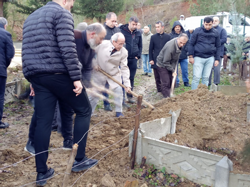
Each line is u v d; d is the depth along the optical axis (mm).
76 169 2781
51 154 3303
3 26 4355
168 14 26953
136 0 28344
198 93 4699
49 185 2619
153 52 6855
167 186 2609
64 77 2436
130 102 6102
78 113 2711
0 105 4234
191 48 6031
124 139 3525
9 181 2676
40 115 2504
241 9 7250
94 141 3639
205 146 3549
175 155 2709
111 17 5281
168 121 3527
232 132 3672
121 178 2727
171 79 5762
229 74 8766
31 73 2385
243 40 7316
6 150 3201
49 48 2338
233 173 2348
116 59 4277
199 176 2576
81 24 3496
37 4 13438
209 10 15016
